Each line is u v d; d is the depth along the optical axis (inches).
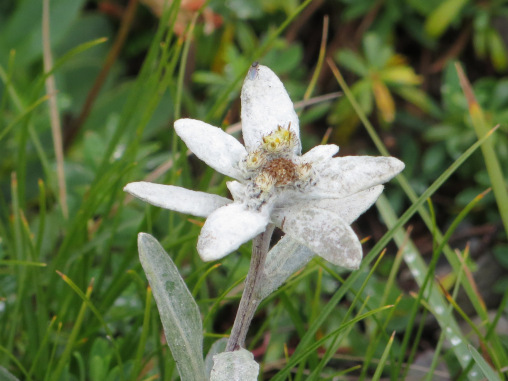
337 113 16.7
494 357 11.6
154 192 9.5
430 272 11.6
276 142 9.6
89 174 14.5
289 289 12.4
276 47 15.9
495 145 15.3
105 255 12.7
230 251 9.2
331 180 9.7
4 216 14.7
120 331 13.2
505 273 14.7
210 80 15.4
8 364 12.0
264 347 13.6
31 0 16.4
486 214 15.5
